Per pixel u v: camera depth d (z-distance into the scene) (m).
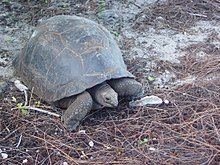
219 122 3.55
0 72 4.02
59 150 3.31
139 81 3.96
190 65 4.19
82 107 3.38
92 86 3.38
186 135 3.44
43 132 3.45
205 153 3.30
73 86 3.40
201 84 3.94
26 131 3.46
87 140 3.39
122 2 5.16
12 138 3.41
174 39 4.57
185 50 4.41
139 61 4.22
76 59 3.47
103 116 3.59
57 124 3.50
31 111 3.62
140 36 4.61
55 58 3.53
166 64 4.20
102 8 5.02
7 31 4.62
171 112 3.64
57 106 3.62
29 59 3.71
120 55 3.73
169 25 4.79
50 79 3.51
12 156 3.29
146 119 3.58
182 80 4.00
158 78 4.02
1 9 4.96
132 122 3.54
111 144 3.37
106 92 3.44
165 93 3.84
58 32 3.67
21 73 3.78
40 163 3.23
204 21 4.88
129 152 3.30
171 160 3.24
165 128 3.50
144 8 5.05
